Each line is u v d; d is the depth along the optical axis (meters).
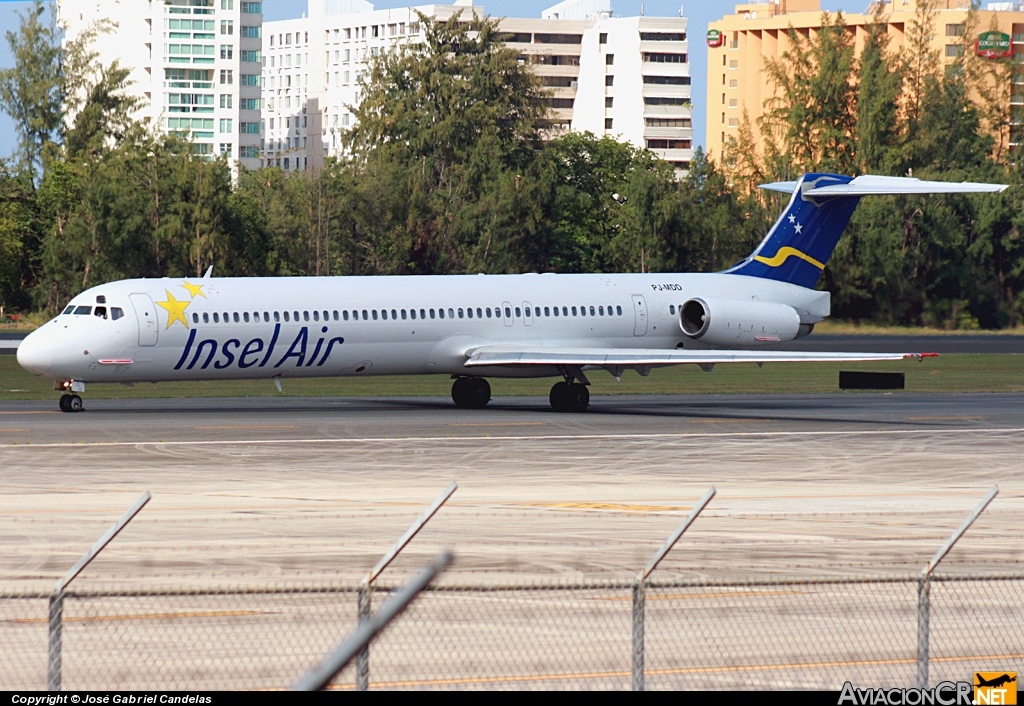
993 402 185.88
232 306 153.50
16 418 149.12
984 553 72.38
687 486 99.94
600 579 64.56
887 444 130.88
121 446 122.94
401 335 161.75
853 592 61.31
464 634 53.22
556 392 168.38
